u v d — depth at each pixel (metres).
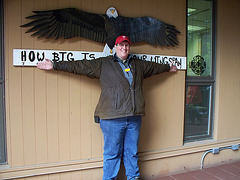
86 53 2.32
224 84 3.14
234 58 3.21
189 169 2.96
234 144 3.25
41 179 2.27
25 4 2.10
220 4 3.04
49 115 2.26
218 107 3.10
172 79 2.79
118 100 2.05
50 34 2.16
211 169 3.00
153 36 2.59
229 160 3.25
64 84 2.29
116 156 2.24
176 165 2.87
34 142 2.23
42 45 2.17
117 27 2.40
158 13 2.65
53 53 2.20
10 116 2.14
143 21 2.52
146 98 2.65
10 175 2.15
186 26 2.86
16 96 2.14
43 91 2.22
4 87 2.13
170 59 2.73
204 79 3.05
